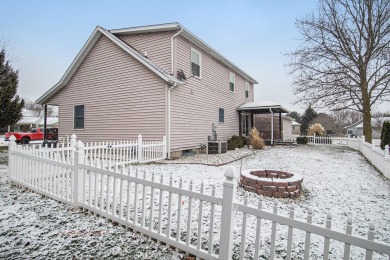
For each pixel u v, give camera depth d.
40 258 2.54
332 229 1.77
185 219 3.70
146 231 3.04
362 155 13.88
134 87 11.45
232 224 2.31
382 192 5.80
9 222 3.44
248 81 21.98
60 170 4.39
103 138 12.41
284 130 30.33
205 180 6.32
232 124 18.25
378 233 3.50
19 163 5.37
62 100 14.00
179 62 11.70
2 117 17.11
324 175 7.77
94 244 2.86
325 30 17.66
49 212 3.85
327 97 17.83
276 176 6.14
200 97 13.64
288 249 1.98
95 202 3.73
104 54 12.41
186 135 12.19
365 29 16.78
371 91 17.03
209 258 2.44
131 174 3.26
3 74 17.31
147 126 11.11
